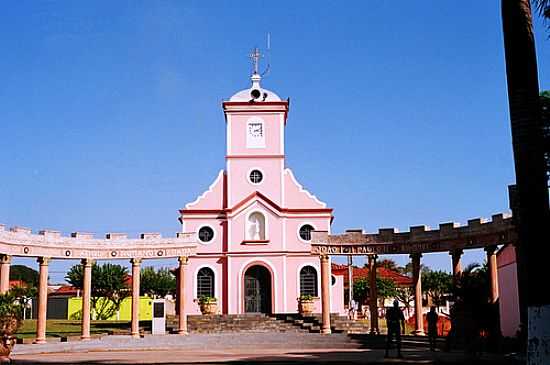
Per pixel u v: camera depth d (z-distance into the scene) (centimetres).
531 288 1491
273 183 5378
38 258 4025
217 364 2694
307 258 5266
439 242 4075
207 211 5316
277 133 5456
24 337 4216
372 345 3897
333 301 5341
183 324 4422
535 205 1498
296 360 2830
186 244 4484
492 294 3644
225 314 5088
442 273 8275
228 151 5419
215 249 5281
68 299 7862
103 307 7694
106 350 3738
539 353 1462
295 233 5306
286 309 5166
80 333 4622
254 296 5228
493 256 3691
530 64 1535
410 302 8169
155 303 4528
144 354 3359
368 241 4338
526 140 1512
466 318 2841
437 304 5944
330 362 2708
